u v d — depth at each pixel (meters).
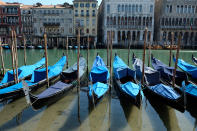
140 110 9.41
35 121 8.24
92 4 48.47
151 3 46.12
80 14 49.03
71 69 15.21
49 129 7.62
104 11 47.72
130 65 22.33
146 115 8.89
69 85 11.48
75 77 13.89
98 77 12.62
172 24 47.28
